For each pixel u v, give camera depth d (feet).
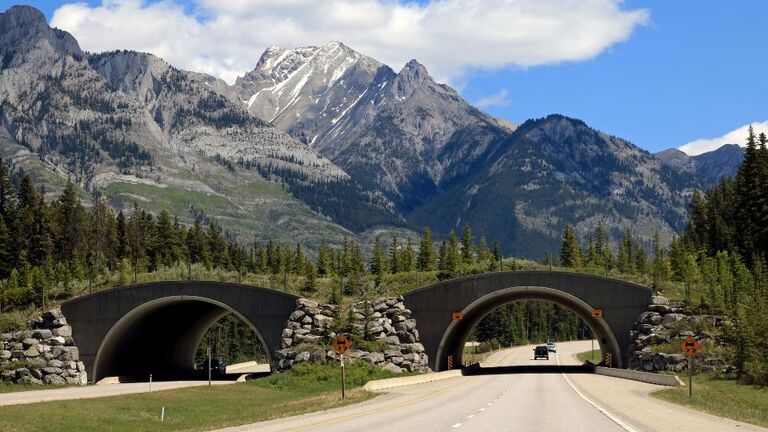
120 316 270.26
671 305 259.19
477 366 335.06
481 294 269.03
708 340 245.45
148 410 155.12
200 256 529.86
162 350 323.98
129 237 520.01
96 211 591.78
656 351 248.93
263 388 220.43
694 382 214.28
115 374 286.87
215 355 490.49
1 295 288.30
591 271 291.79
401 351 263.90
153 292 271.08
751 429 98.48
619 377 253.85
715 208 428.56
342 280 291.58
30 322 270.46
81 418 135.85
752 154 364.58
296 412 139.54
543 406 137.90
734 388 194.08
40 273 347.36
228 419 134.10
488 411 127.44
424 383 236.84
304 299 266.57
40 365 262.06
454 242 473.67
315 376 237.25
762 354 210.59
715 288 270.05
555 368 338.75
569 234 498.69
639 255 487.20
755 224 354.74
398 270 476.13
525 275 268.21
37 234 450.71
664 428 99.19
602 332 280.51
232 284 269.64
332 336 261.24
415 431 96.48
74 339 270.67
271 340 266.77
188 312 311.68
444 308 269.64
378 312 269.44
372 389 203.00
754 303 229.86
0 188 486.38
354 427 103.04
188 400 178.40
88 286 293.64
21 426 121.90
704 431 95.61
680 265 366.02
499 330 613.11
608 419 111.96
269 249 544.62
